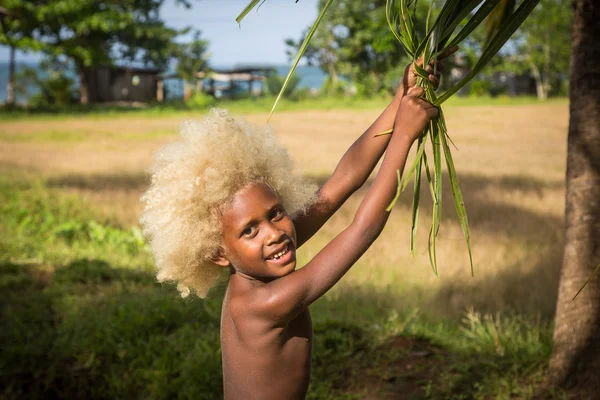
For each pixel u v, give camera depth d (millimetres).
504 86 53000
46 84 48938
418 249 7215
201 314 5184
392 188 1594
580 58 3824
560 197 9883
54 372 4414
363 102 40500
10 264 6770
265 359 1705
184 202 1610
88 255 7277
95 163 15375
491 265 6461
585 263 3869
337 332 4785
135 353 4609
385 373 4309
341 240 1601
